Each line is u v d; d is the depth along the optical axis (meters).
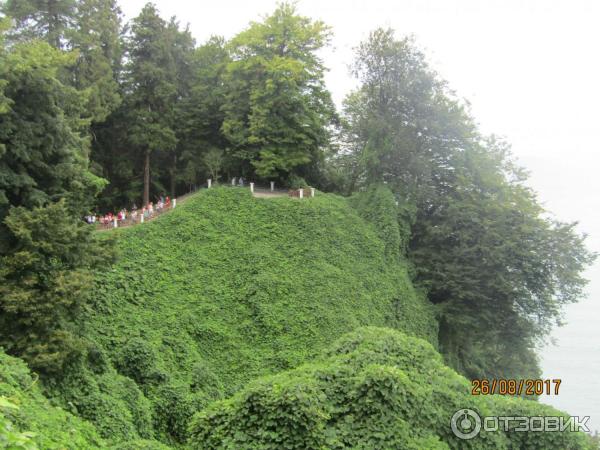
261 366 28.30
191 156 46.94
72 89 23.23
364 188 43.91
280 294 32.03
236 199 38.06
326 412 14.97
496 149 42.94
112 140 45.56
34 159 21.28
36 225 19.14
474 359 41.69
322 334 30.64
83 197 24.20
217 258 33.31
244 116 45.00
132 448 15.60
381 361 18.19
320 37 46.09
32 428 13.43
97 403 19.47
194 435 14.61
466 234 38.28
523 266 36.56
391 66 42.56
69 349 19.06
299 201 39.28
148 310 28.38
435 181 43.12
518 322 36.91
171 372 25.22
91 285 20.28
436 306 38.19
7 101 18.95
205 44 49.62
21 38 36.34
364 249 38.09
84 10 42.53
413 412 15.32
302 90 46.59
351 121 49.06
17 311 18.22
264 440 13.69
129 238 32.03
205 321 29.38
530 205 38.28
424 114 41.94
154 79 43.53
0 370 15.48
